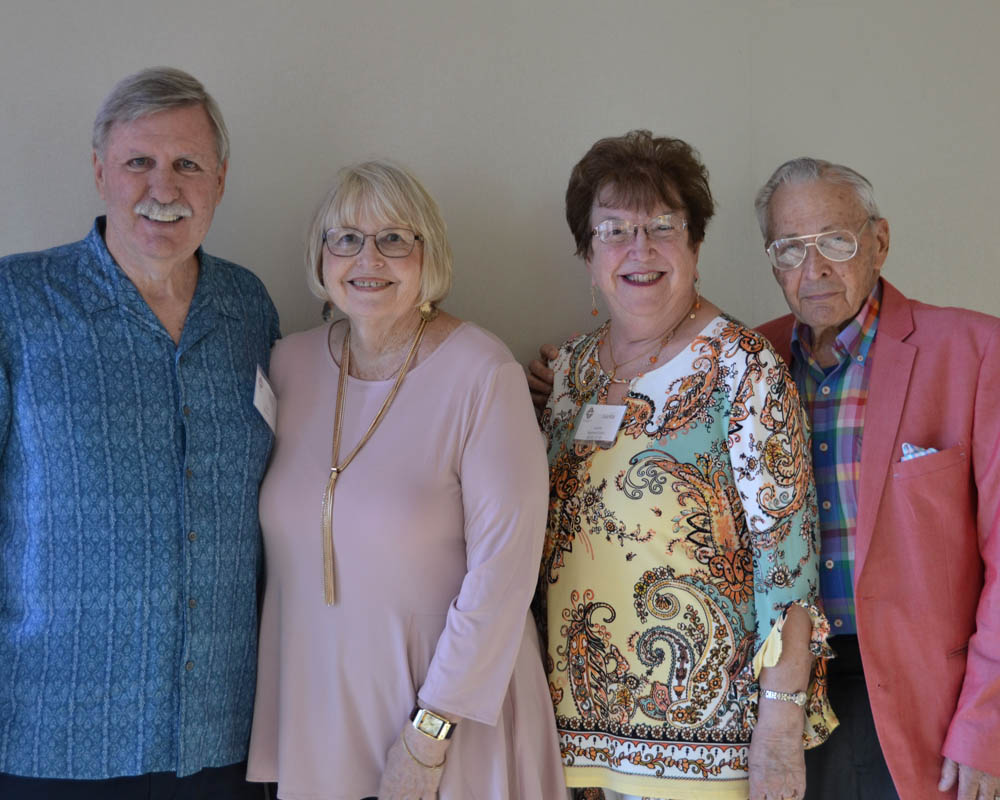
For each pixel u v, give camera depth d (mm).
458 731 2076
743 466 2066
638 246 2180
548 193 2865
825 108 3070
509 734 2125
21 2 2488
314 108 2686
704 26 2975
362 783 2074
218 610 2068
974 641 2100
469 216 2809
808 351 2367
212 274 2230
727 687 2070
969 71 3156
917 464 2131
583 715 2154
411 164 2762
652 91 2938
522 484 2047
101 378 1995
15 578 2008
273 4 2648
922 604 2127
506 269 2840
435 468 2080
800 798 2027
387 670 2061
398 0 2734
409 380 2150
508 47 2824
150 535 1992
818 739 2105
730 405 2094
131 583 1974
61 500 1963
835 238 2219
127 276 2061
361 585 2059
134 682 1974
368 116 2725
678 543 2090
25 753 1940
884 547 2143
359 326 2182
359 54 2713
